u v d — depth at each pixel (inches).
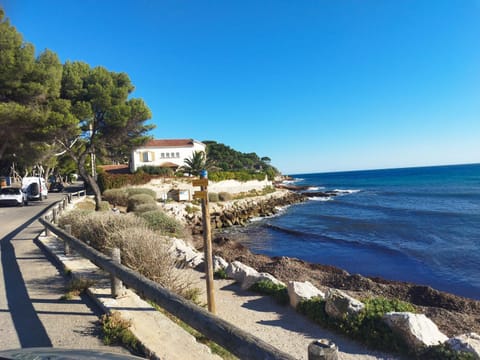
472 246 607.5
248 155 4594.0
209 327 97.3
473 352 159.2
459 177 3154.5
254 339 84.1
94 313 170.1
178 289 234.7
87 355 85.4
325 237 764.0
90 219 356.2
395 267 499.5
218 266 355.3
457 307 289.9
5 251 332.8
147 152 1763.0
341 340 195.2
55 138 733.3
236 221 1066.1
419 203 1381.6
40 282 224.8
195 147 1899.6
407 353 173.3
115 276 176.1
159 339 138.4
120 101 792.3
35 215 670.5
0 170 1587.1
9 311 175.0
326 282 365.7
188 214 1021.8
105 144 866.1
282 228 915.4
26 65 629.0
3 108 583.5
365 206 1392.7
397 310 213.9
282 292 267.9
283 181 4579.2
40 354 83.3
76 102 752.3
